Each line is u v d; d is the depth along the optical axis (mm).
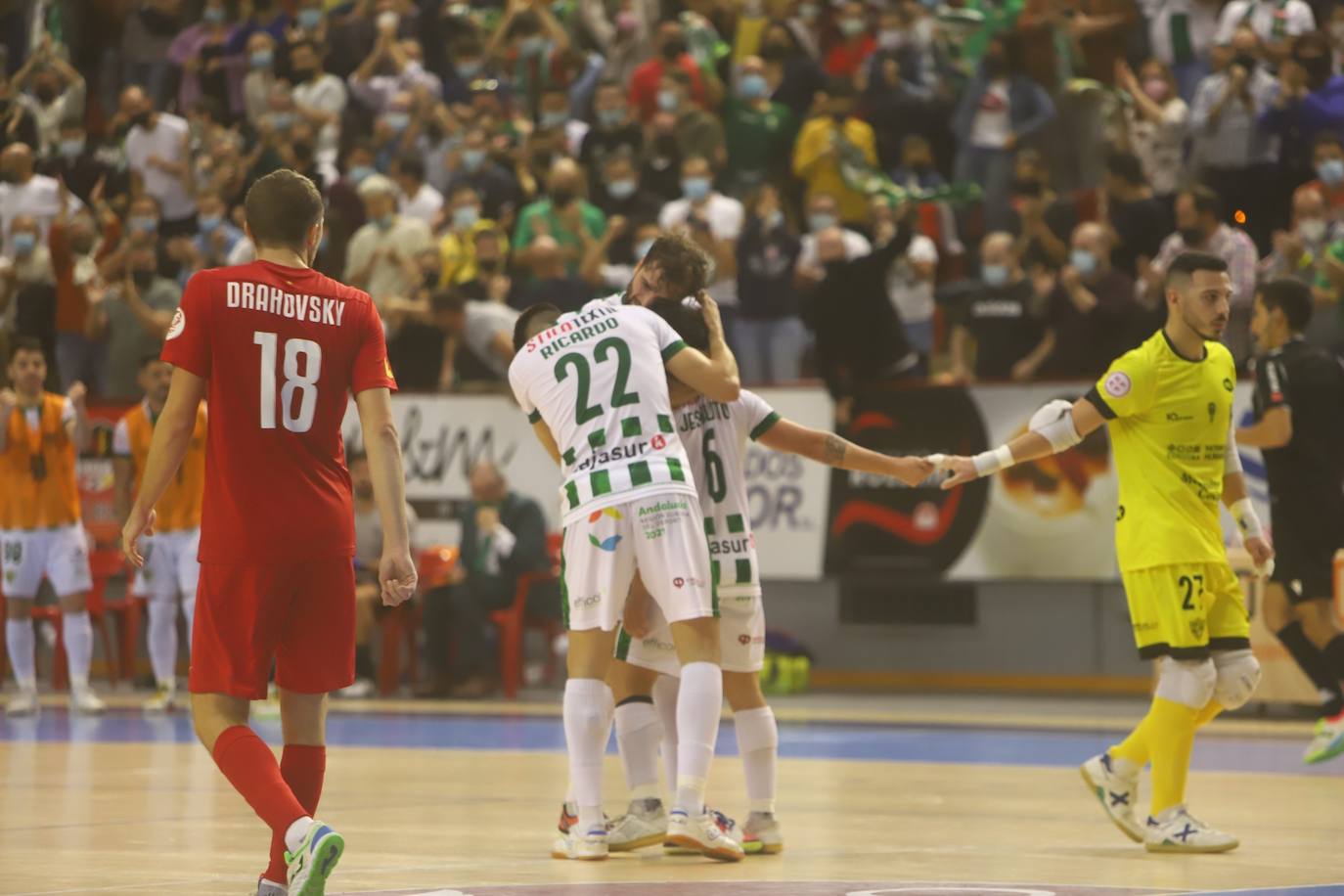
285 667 16875
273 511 16469
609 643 21219
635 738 22406
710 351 22125
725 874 19828
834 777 31781
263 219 17141
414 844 22547
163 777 31000
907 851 22172
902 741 39062
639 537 20797
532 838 23172
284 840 15391
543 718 45750
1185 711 22672
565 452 21391
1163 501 23312
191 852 21672
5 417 45375
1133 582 23359
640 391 21156
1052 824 25172
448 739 39812
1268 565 24594
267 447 16562
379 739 39594
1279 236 48312
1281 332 35875
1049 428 23672
